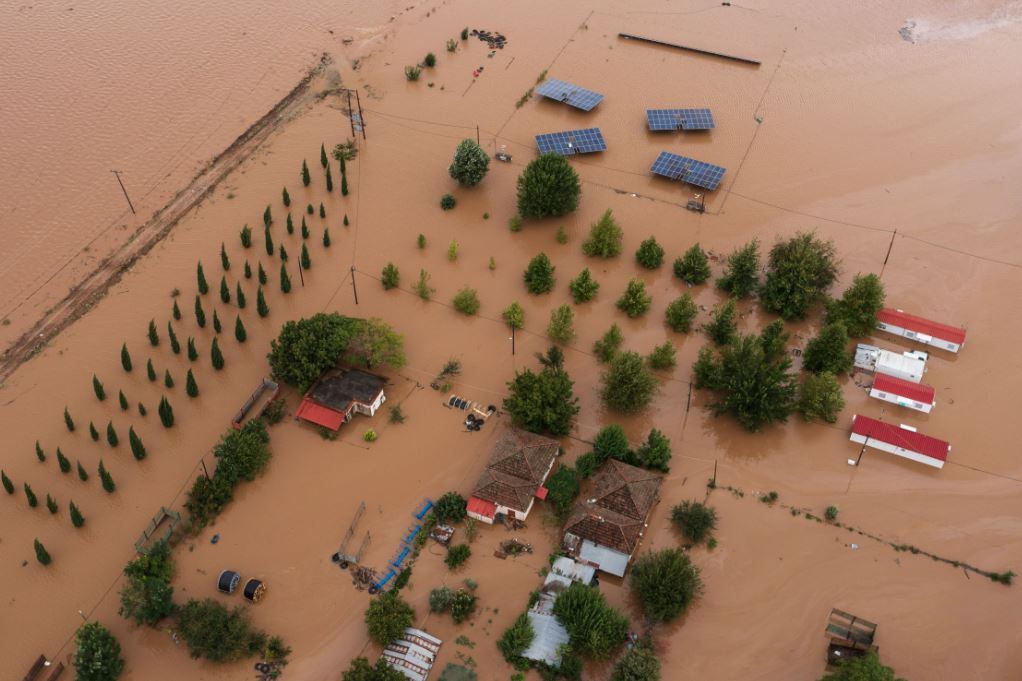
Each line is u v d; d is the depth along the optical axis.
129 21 177.38
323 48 171.50
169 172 139.75
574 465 99.38
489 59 169.88
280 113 154.00
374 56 169.88
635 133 152.12
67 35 172.00
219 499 92.88
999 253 130.25
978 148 151.12
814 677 81.88
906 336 116.31
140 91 157.25
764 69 170.50
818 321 119.69
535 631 82.19
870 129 155.25
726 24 184.25
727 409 104.69
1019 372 112.81
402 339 109.38
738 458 102.06
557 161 128.00
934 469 101.19
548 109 157.12
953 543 93.50
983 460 102.12
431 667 80.81
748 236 132.50
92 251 125.19
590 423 104.75
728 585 89.12
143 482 96.56
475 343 114.31
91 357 109.94
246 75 162.88
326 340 103.12
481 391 107.81
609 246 125.88
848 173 145.12
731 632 85.38
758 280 123.19
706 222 134.88
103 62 164.50
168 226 129.88
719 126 154.62
